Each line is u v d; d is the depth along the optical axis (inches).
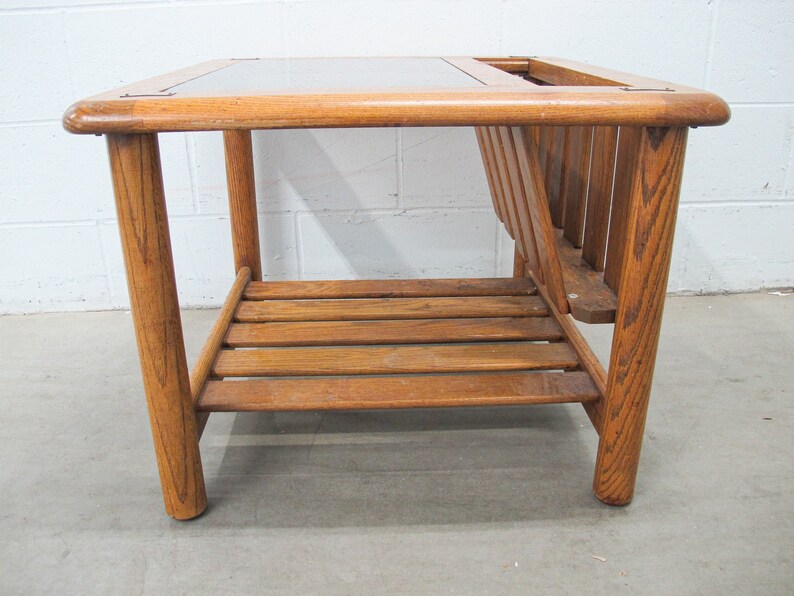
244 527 39.2
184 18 61.1
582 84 42.3
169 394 36.7
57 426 49.6
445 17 62.1
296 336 49.0
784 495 41.4
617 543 37.6
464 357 45.9
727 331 63.7
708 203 69.1
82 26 60.8
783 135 66.8
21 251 67.6
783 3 62.4
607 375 42.0
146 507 41.1
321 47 62.6
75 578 35.6
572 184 49.3
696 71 64.7
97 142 64.2
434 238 69.6
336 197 67.7
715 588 34.5
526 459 45.3
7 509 40.9
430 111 30.5
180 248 68.6
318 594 34.3
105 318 68.9
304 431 49.1
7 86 61.9
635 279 35.1
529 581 35.0
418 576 35.4
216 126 30.4
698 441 47.0
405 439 47.9
